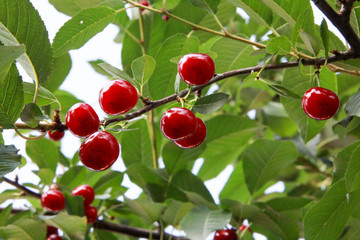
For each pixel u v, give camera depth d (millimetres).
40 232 606
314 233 552
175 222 640
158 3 718
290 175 764
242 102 788
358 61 547
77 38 590
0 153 465
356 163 534
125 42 701
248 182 678
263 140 676
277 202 641
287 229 629
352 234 619
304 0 532
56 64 637
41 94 516
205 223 594
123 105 493
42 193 652
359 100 506
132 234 658
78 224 608
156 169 654
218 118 684
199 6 577
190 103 513
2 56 438
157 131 701
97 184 663
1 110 463
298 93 616
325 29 499
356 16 548
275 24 683
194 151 655
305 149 745
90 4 618
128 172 653
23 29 486
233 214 629
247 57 625
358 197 554
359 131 649
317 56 546
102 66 502
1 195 635
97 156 479
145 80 509
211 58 510
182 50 599
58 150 689
